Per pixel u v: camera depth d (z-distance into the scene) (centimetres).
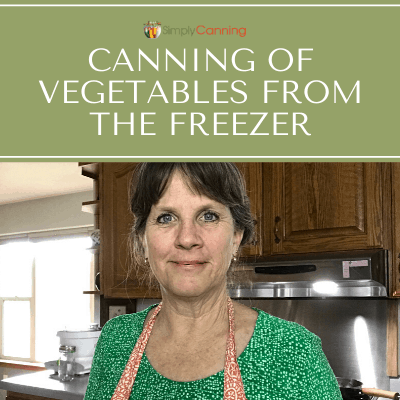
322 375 61
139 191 70
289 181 183
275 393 59
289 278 175
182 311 69
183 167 65
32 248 482
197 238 65
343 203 169
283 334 64
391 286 158
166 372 67
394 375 177
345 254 166
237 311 71
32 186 418
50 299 463
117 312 259
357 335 190
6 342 492
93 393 74
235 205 68
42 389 191
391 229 160
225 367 62
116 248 230
